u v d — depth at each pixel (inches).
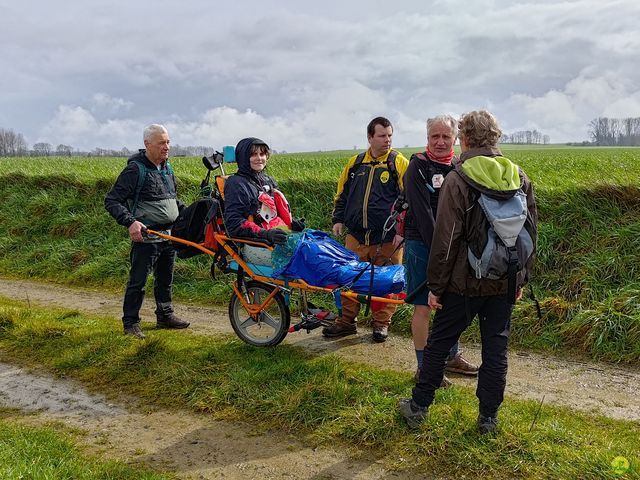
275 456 149.7
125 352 216.7
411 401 156.8
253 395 179.9
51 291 341.4
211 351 216.1
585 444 145.3
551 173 372.2
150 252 240.4
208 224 217.9
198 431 164.6
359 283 192.4
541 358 219.8
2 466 135.0
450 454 143.9
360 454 148.6
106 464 142.9
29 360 221.6
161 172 243.0
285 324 217.6
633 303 229.5
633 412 171.5
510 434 147.2
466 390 182.1
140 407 181.0
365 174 225.6
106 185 460.1
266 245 205.9
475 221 135.0
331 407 169.2
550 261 272.2
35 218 450.0
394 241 209.8
